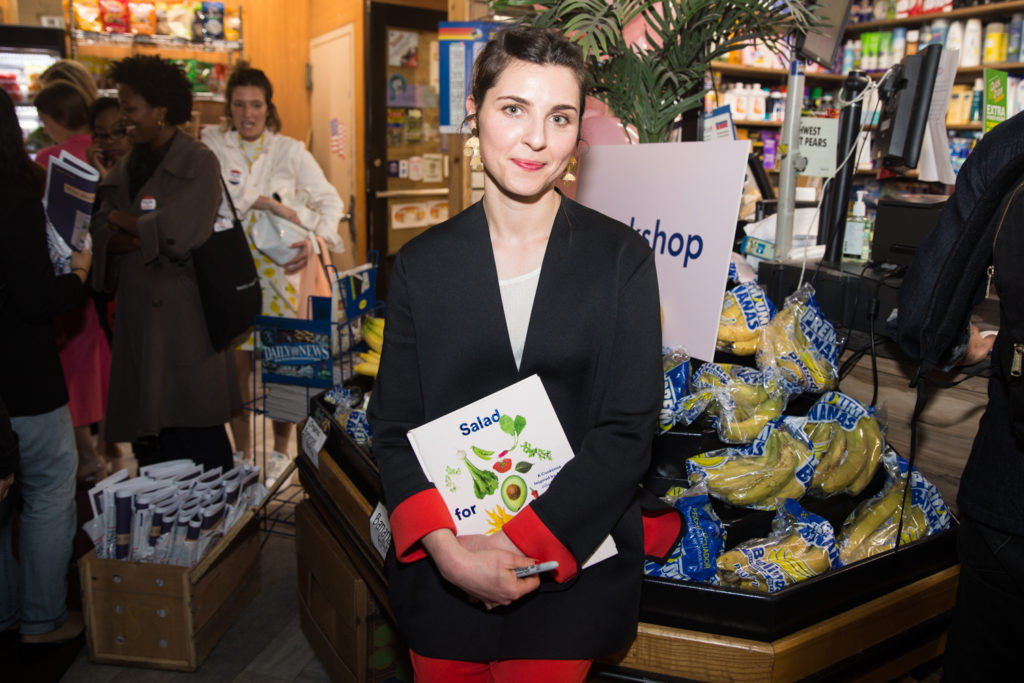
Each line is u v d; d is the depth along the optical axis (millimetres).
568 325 1030
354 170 5441
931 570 1493
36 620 2047
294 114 5965
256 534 2350
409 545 1042
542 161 988
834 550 1411
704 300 1606
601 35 1616
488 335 1048
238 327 2518
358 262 5555
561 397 1069
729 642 1276
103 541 2021
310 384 2521
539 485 1062
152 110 2404
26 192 1762
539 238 1064
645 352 1040
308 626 2113
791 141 2049
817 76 4855
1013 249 1030
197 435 2629
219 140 3340
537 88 964
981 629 1182
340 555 1866
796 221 2346
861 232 2107
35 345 1874
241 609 2268
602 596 1094
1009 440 1107
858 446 1572
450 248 1061
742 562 1377
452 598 1104
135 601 1991
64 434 1976
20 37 4316
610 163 1854
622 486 1032
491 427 1053
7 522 2072
